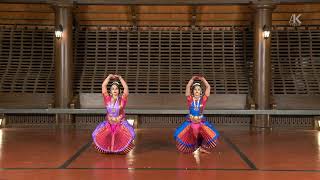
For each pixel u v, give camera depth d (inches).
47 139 483.5
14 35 822.5
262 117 650.8
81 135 521.7
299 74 769.6
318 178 289.7
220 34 826.8
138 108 706.2
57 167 321.7
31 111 652.1
